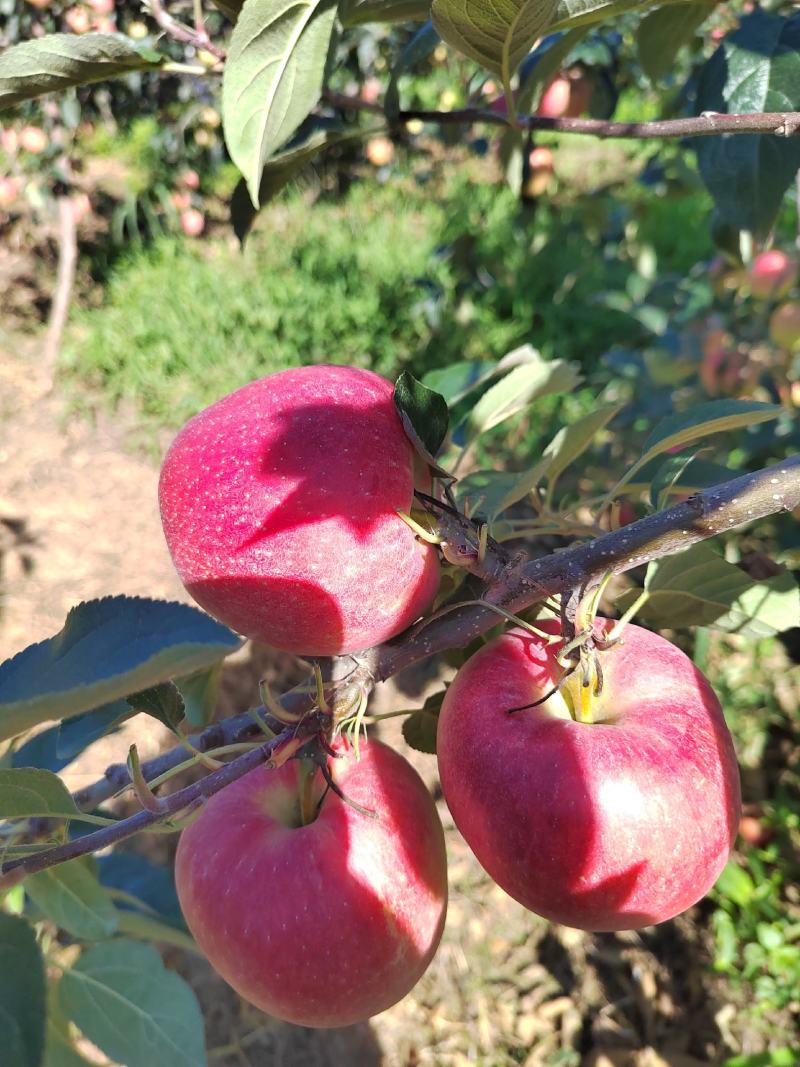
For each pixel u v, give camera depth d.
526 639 0.23
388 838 0.23
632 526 0.21
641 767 0.20
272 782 0.24
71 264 1.33
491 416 0.31
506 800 0.21
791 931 0.69
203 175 1.73
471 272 1.42
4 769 0.19
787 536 0.80
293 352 1.29
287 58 0.25
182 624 0.17
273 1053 0.64
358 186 1.82
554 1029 0.66
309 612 0.21
